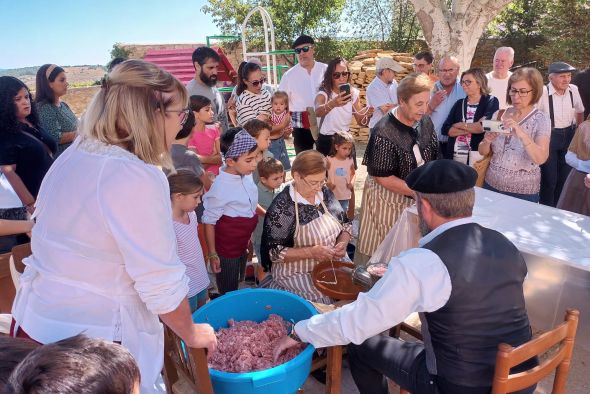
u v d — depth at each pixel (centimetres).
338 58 492
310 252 254
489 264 158
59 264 128
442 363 165
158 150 132
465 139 393
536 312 270
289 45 1520
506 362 144
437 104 432
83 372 77
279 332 210
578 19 1136
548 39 1207
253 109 502
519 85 323
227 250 296
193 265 259
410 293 155
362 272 226
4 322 176
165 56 1074
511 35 1327
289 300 220
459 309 155
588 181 318
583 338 254
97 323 131
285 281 268
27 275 140
